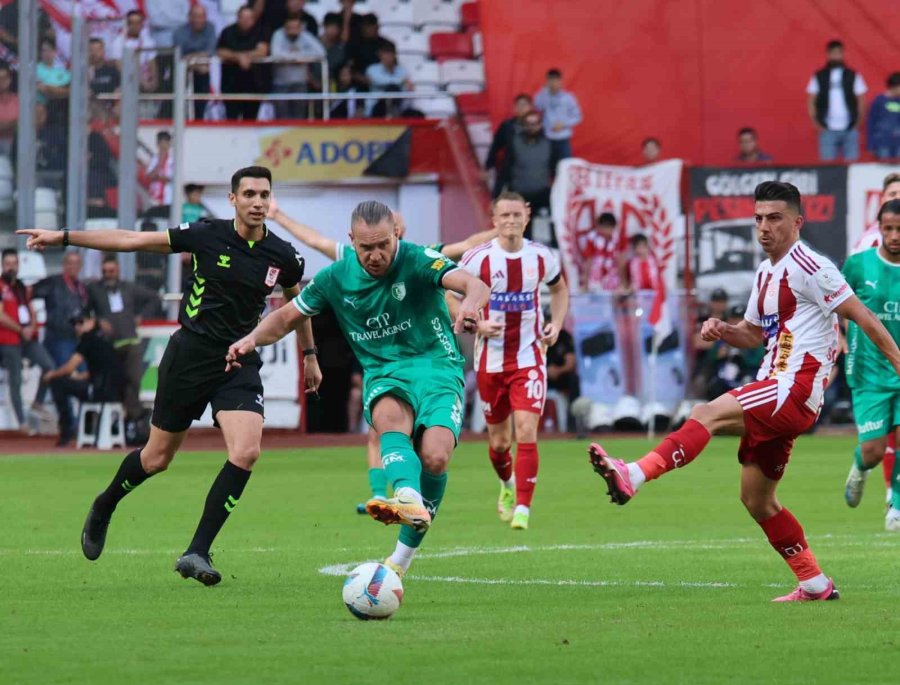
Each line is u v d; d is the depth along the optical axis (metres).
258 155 80.06
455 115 82.12
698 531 34.59
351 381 75.56
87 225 70.69
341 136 80.44
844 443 70.06
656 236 75.25
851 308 21.44
